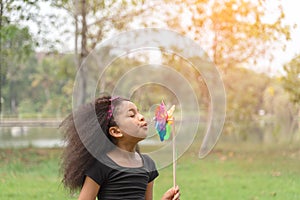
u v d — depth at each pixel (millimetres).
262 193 6414
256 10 9383
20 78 33719
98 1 8867
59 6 9969
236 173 8125
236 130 13258
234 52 10211
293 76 11039
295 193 6453
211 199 6008
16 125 23312
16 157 9484
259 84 14711
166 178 4945
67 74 14562
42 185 6617
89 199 2324
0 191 6156
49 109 30109
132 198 2357
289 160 9664
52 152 10172
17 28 8656
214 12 9219
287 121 15547
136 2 8453
